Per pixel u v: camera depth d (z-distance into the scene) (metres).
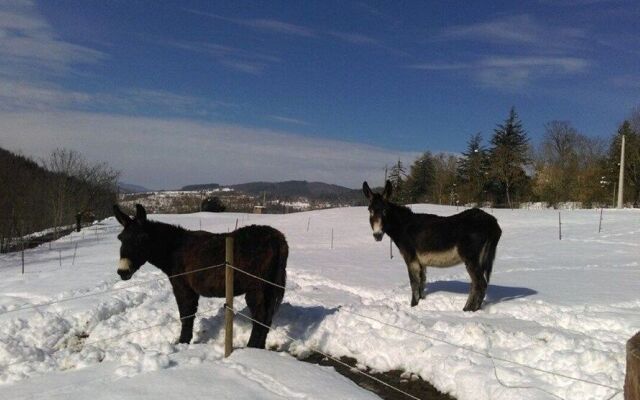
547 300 9.58
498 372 5.59
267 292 7.03
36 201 33.28
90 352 6.27
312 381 5.33
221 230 27.67
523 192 54.50
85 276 13.22
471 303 8.70
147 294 10.81
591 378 5.18
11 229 26.22
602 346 6.16
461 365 5.92
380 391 5.87
